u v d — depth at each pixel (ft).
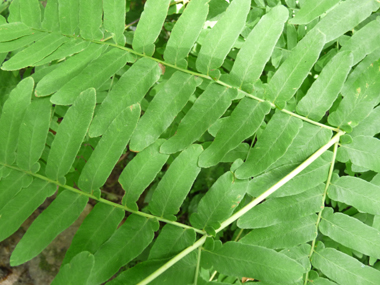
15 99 0.61
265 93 0.62
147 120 0.61
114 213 0.63
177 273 0.62
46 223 0.61
